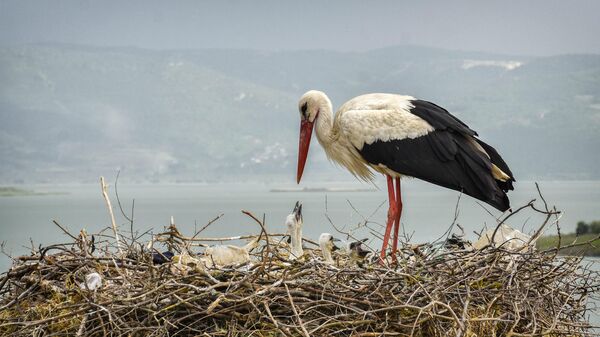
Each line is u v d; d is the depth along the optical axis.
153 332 6.66
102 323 6.66
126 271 7.58
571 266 7.77
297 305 6.87
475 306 7.15
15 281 7.59
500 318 6.98
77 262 7.66
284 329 6.48
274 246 8.71
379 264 8.12
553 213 7.44
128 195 161.12
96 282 7.20
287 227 9.08
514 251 7.54
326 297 6.96
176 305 6.79
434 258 7.62
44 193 196.62
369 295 6.86
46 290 7.38
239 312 6.96
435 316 6.60
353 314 6.73
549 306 7.42
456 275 7.27
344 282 7.18
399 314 6.94
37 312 7.19
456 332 6.60
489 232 9.05
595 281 7.90
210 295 6.89
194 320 6.98
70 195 175.62
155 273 7.25
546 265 7.69
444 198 131.12
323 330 6.81
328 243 8.71
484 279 7.38
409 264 7.66
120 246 8.30
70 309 7.06
